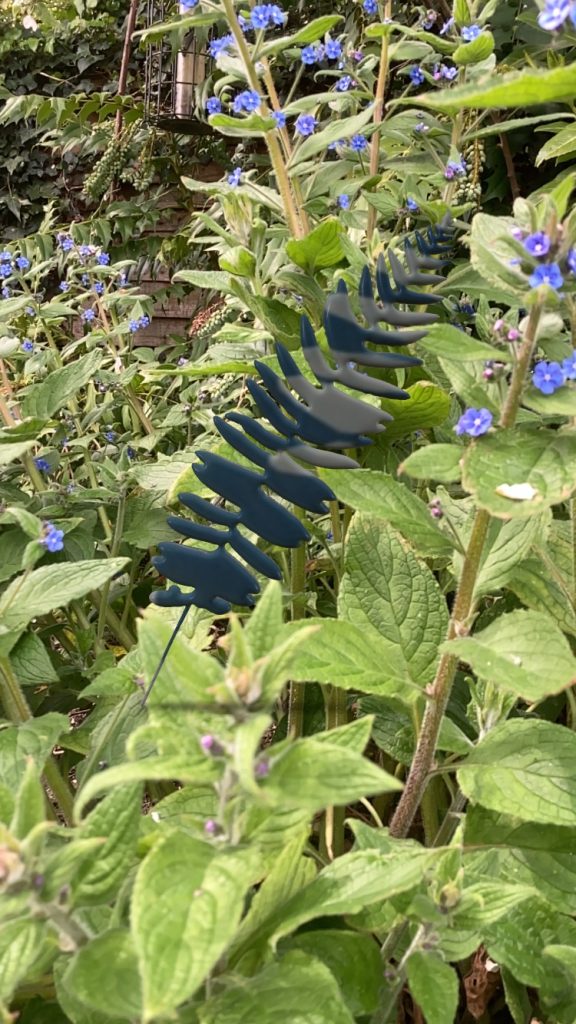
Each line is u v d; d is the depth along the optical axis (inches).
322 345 17.1
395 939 11.5
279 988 8.6
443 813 17.5
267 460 11.3
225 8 17.6
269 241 23.4
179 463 22.2
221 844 8.4
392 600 13.0
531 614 10.7
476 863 12.6
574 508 12.7
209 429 25.0
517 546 12.0
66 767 20.3
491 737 12.2
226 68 18.8
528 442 9.9
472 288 17.8
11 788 12.6
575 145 28.0
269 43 18.0
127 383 28.4
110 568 14.1
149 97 48.6
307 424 11.3
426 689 12.0
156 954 6.8
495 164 36.9
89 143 51.1
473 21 22.2
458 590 11.5
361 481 11.7
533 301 9.2
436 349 9.9
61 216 66.0
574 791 11.2
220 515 11.3
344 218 22.8
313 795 7.3
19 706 14.3
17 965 7.6
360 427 11.1
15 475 23.2
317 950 10.5
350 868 9.7
